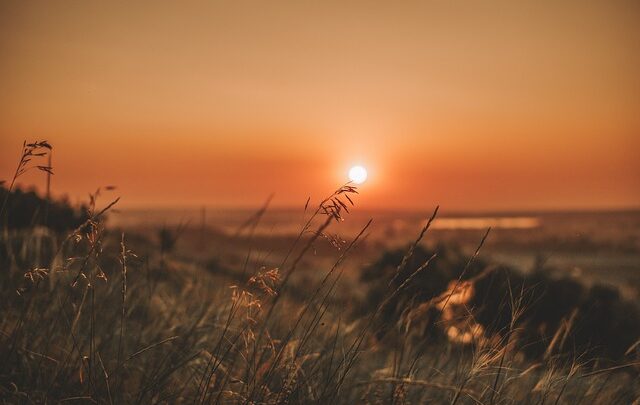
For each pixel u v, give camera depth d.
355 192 2.52
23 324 3.21
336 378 3.10
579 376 3.12
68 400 2.84
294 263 2.75
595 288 7.07
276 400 2.77
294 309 3.47
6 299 3.58
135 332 3.63
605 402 3.19
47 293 3.61
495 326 3.02
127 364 3.22
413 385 3.03
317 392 3.04
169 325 3.69
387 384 3.19
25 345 3.20
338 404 2.96
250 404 2.79
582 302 6.85
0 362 3.01
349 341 3.49
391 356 3.49
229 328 3.49
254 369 3.01
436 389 3.19
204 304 3.92
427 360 3.46
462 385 2.79
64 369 3.04
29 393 2.81
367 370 3.53
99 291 3.73
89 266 3.15
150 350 3.43
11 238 3.82
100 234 2.86
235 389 3.03
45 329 3.41
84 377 3.04
